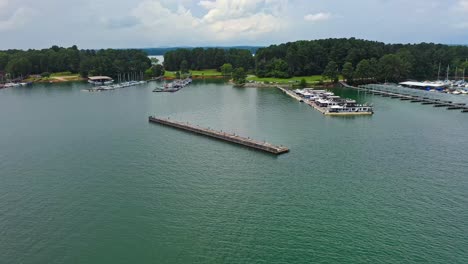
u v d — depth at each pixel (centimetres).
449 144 13150
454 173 10425
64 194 9481
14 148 13488
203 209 8594
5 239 7506
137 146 13600
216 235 7562
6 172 11031
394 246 7106
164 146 13575
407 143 13362
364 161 11531
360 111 19075
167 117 18762
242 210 8525
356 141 13712
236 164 11494
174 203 8906
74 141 14338
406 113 19112
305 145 13312
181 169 11112
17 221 8181
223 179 10294
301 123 16950
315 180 10131
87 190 9700
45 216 8388
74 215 8425
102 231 7769
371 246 7119
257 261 6762
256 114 19338
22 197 9331
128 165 11506
